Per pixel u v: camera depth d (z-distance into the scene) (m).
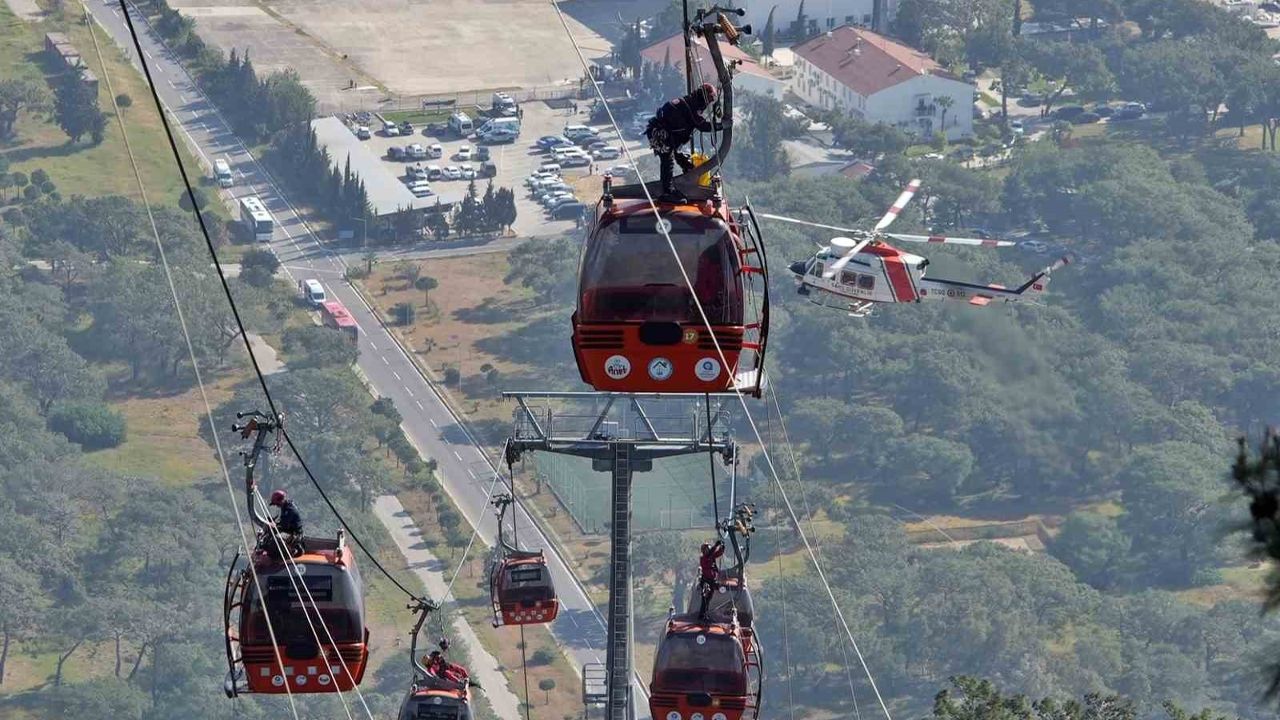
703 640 85.38
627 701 95.00
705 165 59.66
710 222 58.31
